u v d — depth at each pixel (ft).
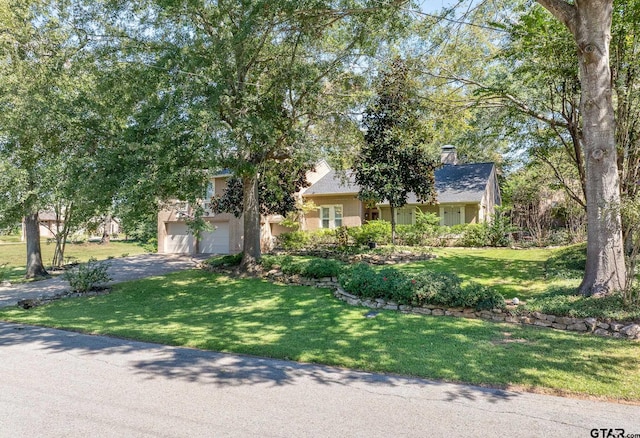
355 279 30.22
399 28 31.40
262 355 19.06
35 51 42.24
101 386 15.28
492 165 73.92
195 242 79.82
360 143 46.68
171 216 81.25
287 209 64.13
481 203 64.85
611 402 13.41
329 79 39.34
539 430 11.50
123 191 28.48
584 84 25.25
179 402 13.69
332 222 74.38
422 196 52.47
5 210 46.14
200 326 25.35
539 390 14.37
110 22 34.14
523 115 43.09
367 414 12.61
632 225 22.72
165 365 17.78
